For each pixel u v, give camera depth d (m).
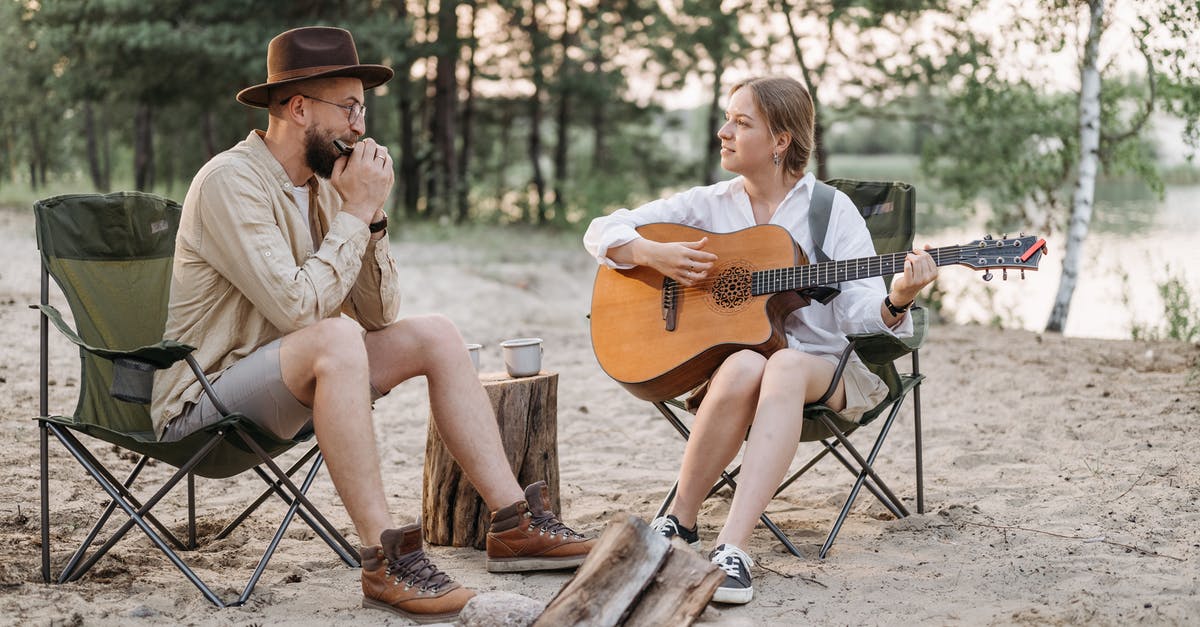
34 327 7.01
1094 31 8.30
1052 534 3.57
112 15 17.36
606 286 3.68
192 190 3.04
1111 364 6.57
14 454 4.42
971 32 10.43
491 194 22.38
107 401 3.25
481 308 10.10
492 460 3.21
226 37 16.84
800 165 3.60
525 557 3.21
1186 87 7.55
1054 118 10.19
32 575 3.11
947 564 3.31
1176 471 4.28
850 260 3.31
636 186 22.36
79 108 33.12
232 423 2.86
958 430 5.12
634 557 2.59
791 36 12.57
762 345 3.33
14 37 22.92
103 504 3.90
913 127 13.52
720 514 3.97
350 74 3.12
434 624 2.82
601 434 5.28
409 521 3.87
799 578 3.19
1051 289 11.55
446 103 21.08
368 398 2.92
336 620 2.85
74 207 3.29
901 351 3.22
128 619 2.79
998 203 11.46
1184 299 7.86
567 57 22.20
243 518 3.54
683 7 15.73
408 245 15.71
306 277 2.96
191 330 3.09
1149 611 2.83
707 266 3.47
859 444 5.00
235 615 2.86
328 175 3.16
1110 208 20.84
